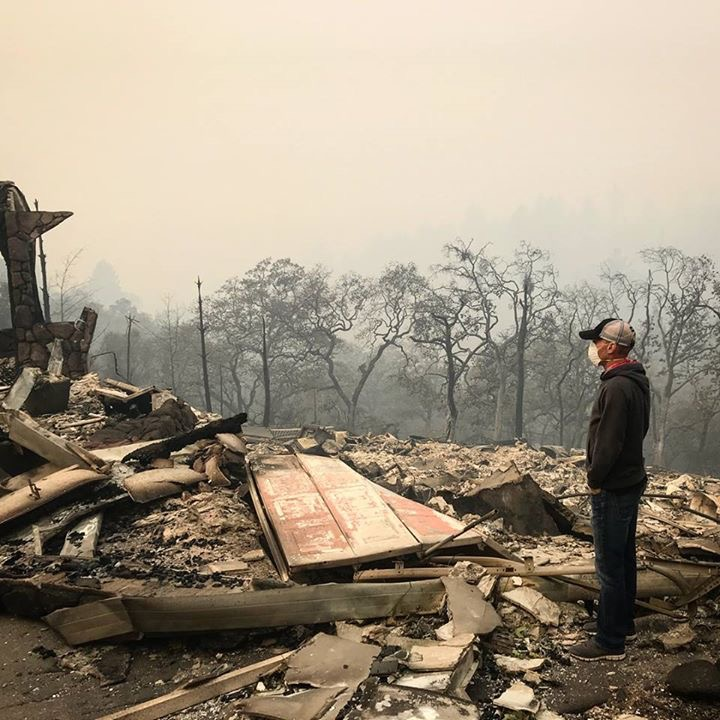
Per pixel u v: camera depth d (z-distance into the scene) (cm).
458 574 474
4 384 1711
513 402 4344
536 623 439
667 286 3981
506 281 4047
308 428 1853
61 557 538
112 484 688
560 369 4316
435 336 4166
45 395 1292
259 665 389
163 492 692
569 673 384
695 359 4131
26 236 1798
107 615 436
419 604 450
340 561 483
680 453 4538
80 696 383
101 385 1645
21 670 413
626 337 390
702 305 3862
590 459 391
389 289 4212
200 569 521
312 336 4606
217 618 424
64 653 431
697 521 771
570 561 542
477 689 364
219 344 4916
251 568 530
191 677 399
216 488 724
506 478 706
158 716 353
